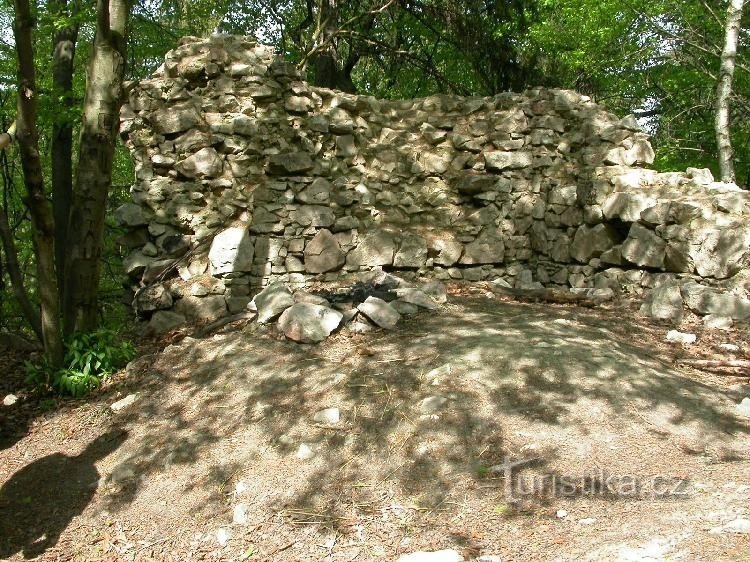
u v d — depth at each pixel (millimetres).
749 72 11773
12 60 9344
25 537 3672
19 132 4496
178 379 4926
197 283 6293
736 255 5922
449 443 3809
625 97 14000
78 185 5359
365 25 14023
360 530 3295
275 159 6781
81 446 4438
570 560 2736
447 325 5277
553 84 13398
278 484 3707
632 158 7348
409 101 7879
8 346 6258
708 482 3303
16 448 4516
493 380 4305
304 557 3166
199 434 4250
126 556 3408
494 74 13453
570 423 3924
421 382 4359
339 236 6961
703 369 4941
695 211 6270
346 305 5605
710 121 13070
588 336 5141
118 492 3934
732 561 2508
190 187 6594
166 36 12719
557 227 7496
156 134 6645
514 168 7629
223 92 6750
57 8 8852
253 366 4840
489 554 2906
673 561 2578
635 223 6680
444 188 7613
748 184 14195
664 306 6039
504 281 7422
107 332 5391
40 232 4879
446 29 13281
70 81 9727
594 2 12141
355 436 3959
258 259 6645
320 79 12852
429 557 2902
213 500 3709
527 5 13094
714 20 11750
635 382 4352
